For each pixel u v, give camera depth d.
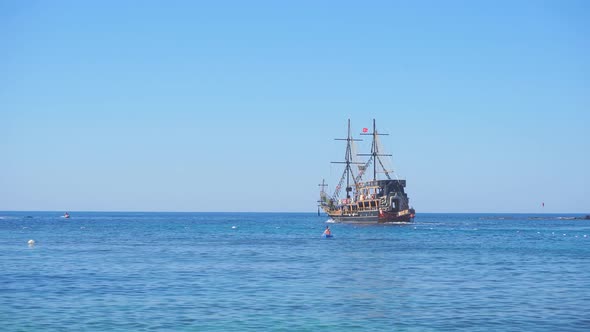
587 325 47.22
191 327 46.47
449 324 47.62
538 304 56.12
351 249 124.50
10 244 136.88
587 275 78.50
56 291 63.34
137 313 51.59
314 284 69.38
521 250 122.94
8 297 59.38
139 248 126.44
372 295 61.22
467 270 84.25
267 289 65.25
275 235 189.12
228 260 98.69
